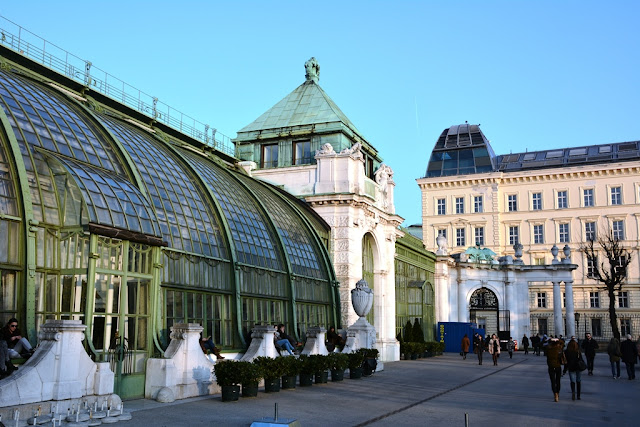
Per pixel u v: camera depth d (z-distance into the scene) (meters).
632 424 16.53
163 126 32.97
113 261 18.05
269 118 44.62
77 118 22.03
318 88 46.09
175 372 19.09
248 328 26.72
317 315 34.06
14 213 16.62
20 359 15.16
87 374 15.45
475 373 33.47
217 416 16.00
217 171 31.80
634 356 31.67
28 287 16.34
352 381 26.41
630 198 85.00
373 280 42.50
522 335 64.25
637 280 82.94
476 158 94.75
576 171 87.44
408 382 26.94
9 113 18.42
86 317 16.72
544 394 23.75
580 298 85.31
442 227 92.56
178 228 23.45
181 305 22.55
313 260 34.75
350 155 39.03
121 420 14.89
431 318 58.19
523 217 89.25
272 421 12.89
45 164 17.98
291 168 40.25
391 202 45.12
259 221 30.62
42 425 13.30
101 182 18.72
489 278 64.69
